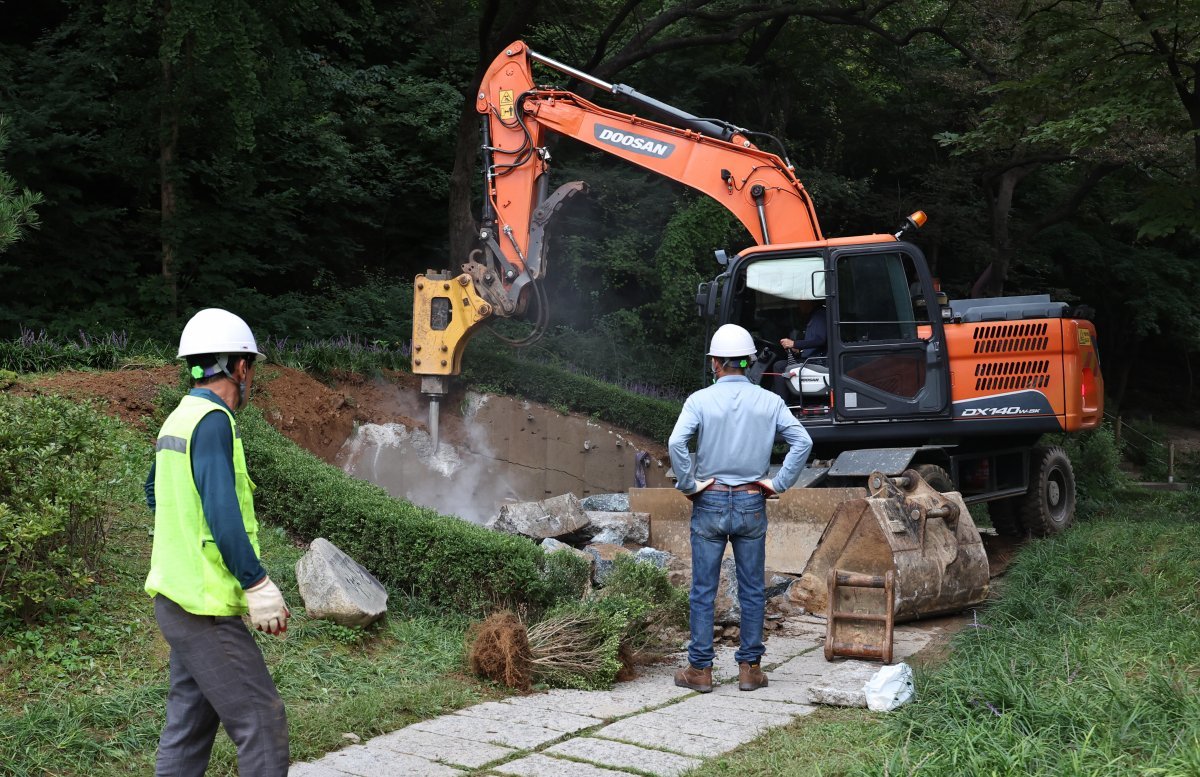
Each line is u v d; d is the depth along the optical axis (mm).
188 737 2957
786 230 9227
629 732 4359
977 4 16172
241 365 3055
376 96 17266
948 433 8609
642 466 12008
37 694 4215
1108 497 13875
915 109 20797
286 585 5820
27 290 11633
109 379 8570
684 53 18750
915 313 8609
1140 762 3340
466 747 4148
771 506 7988
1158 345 32344
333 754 4051
